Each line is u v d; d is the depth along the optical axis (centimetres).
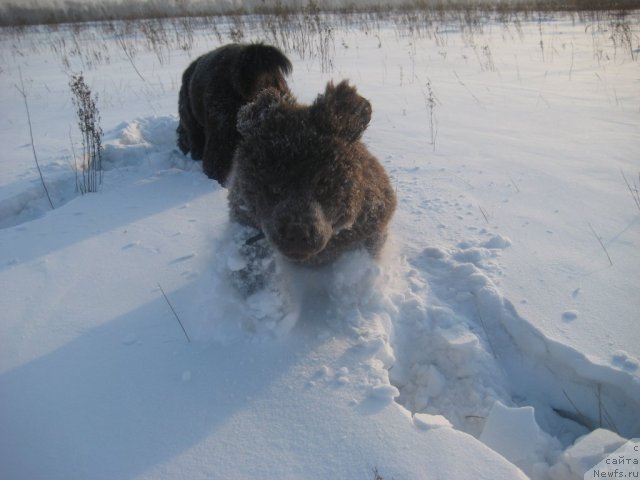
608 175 156
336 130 89
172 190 168
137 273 121
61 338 101
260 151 87
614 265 113
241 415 81
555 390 95
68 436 79
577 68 323
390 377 97
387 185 113
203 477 72
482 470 69
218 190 166
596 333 94
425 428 76
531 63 350
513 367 100
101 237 139
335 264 108
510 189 153
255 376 89
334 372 89
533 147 185
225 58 174
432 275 118
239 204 103
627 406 87
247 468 72
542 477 76
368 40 503
